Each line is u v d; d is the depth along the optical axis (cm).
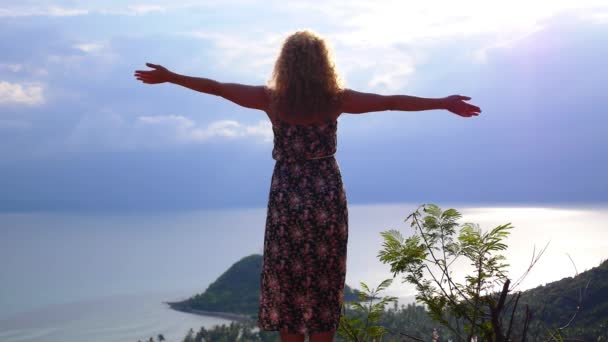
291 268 286
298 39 285
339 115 291
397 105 287
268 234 291
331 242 286
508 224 337
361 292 372
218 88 289
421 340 336
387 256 357
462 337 336
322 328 289
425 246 350
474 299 335
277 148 291
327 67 283
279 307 290
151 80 287
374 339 360
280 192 287
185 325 12012
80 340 15225
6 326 19975
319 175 286
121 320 17962
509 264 336
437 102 286
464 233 348
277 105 285
